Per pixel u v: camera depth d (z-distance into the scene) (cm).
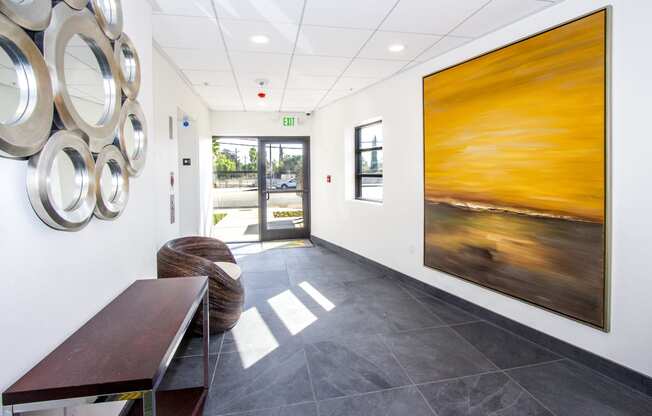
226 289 278
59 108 116
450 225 345
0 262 97
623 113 209
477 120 306
